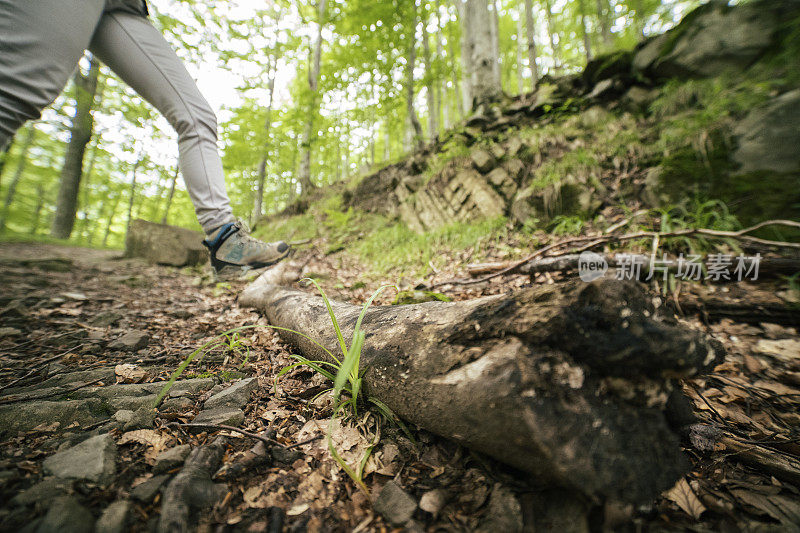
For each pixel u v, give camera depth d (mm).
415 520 738
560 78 6148
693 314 2227
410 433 1027
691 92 4324
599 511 688
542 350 785
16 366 1419
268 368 1541
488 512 743
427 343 990
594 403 737
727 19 4297
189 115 1601
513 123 5918
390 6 7609
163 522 664
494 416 744
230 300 3156
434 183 5562
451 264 3967
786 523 732
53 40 1067
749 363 1688
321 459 942
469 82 8750
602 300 780
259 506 769
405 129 12016
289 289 2367
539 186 4242
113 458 850
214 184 1722
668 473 714
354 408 1104
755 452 960
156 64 1496
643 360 736
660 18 7625
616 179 4074
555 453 668
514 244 3902
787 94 3256
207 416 1084
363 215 7160
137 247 6047
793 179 2906
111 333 1930
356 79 10211
